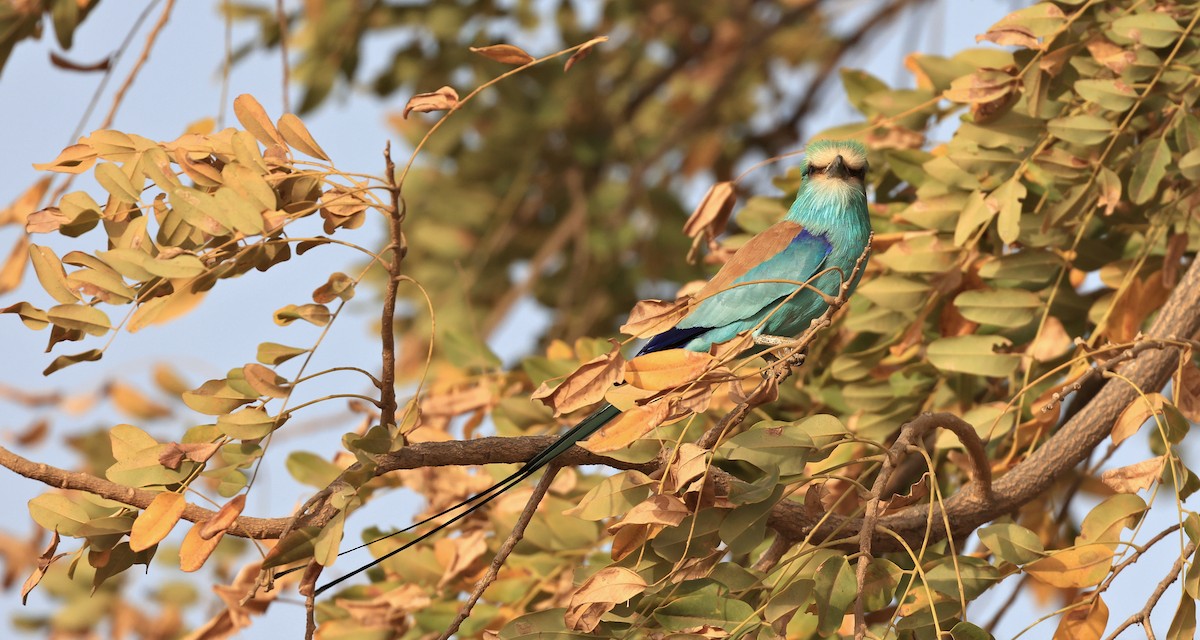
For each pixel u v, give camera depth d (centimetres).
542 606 987
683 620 688
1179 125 888
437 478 1013
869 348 1056
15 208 972
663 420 674
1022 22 892
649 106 1966
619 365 681
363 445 709
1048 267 945
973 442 800
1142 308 938
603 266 1788
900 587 693
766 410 1047
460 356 1135
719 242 1141
